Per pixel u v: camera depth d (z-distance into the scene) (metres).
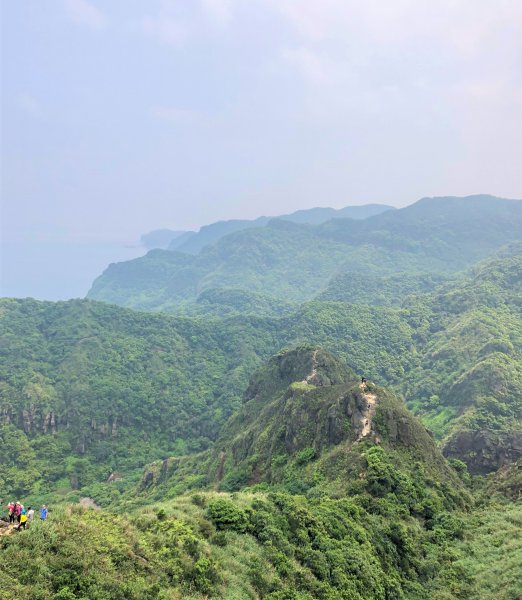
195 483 91.38
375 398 65.38
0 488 136.62
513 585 33.84
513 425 119.25
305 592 29.33
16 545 22.03
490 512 52.12
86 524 25.98
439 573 39.22
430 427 134.88
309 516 37.81
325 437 65.00
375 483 49.53
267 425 85.81
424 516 48.53
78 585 20.98
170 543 27.50
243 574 28.08
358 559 35.00
